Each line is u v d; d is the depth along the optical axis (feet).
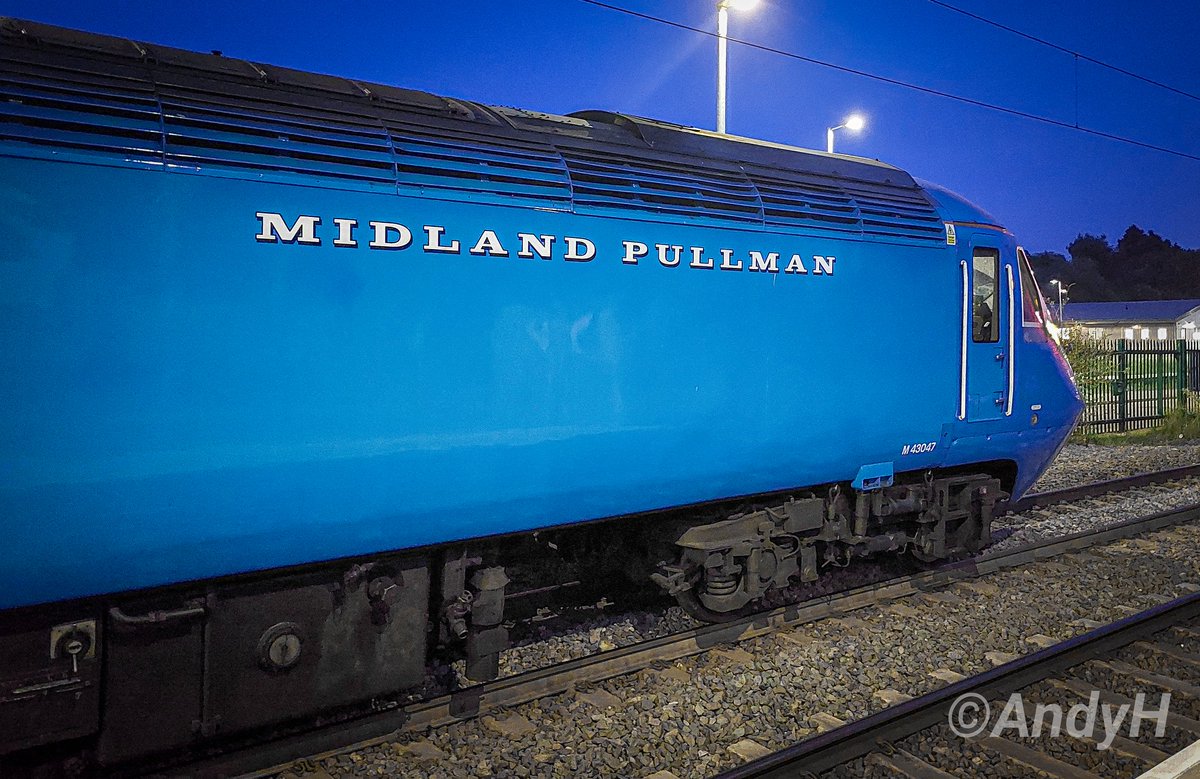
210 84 12.14
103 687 11.39
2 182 9.88
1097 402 57.88
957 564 22.77
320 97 13.17
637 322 15.19
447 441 13.14
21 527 10.02
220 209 11.26
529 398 13.94
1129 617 18.90
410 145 13.17
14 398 9.86
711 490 16.74
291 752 12.66
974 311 21.58
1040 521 29.37
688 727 14.16
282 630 12.49
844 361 18.30
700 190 16.35
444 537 13.53
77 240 10.28
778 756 12.43
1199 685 16.08
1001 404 21.86
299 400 11.81
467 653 15.08
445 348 13.06
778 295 17.15
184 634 11.85
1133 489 34.96
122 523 10.67
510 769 12.78
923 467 20.61
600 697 15.01
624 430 15.10
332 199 12.12
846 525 19.94
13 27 11.37
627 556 18.86
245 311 11.38
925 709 14.15
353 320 12.23
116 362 10.49
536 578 20.90
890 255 19.20
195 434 11.05
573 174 14.71
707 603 17.93
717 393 16.29
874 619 19.26
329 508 12.23
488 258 13.48
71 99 10.68
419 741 13.41
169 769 11.94
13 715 10.63
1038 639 18.39
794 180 18.38
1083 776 12.74
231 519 11.46
